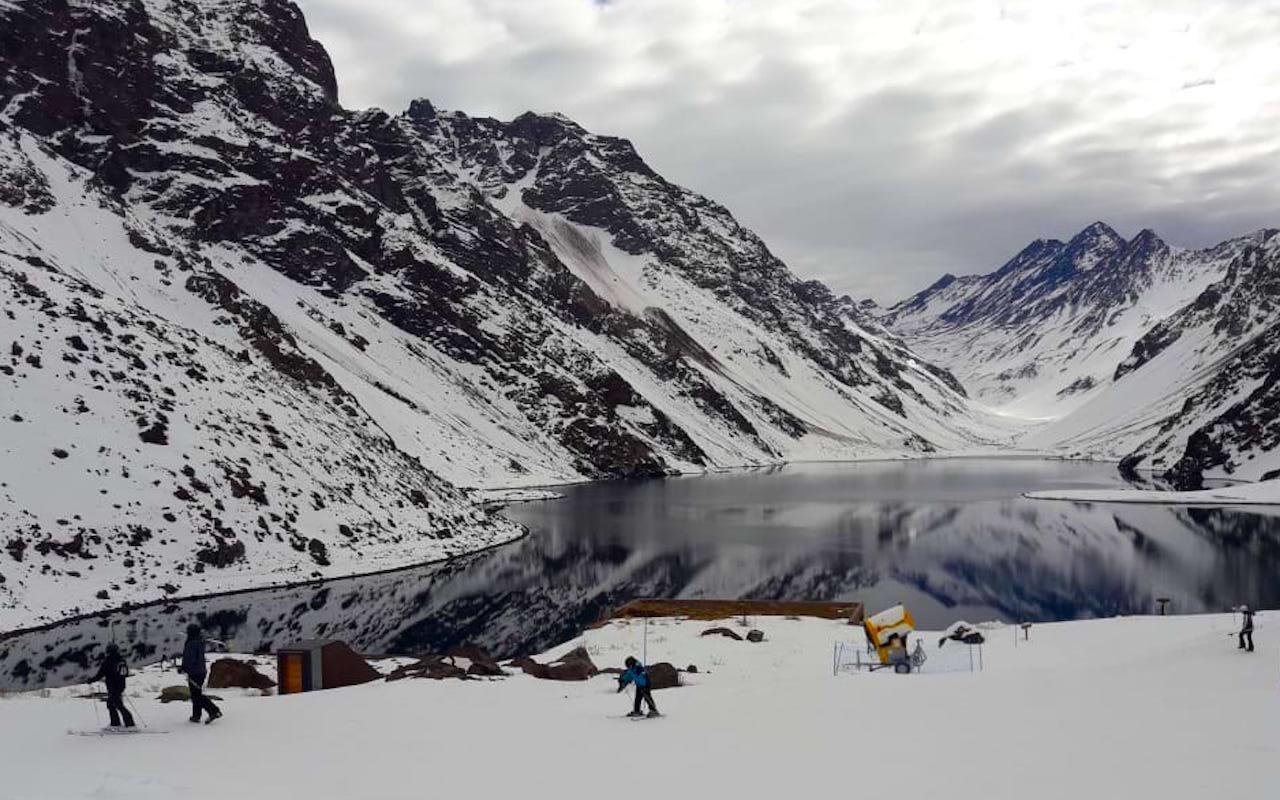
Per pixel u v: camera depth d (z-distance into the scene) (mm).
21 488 56406
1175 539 94500
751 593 65500
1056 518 114938
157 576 57344
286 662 29984
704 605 54531
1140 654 35156
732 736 19156
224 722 21625
